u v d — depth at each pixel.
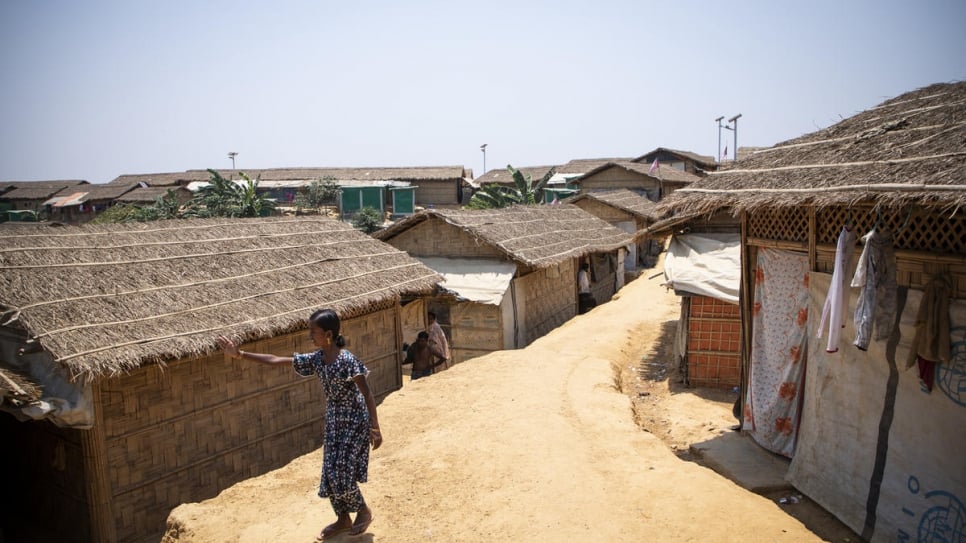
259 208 41.69
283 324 8.88
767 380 7.88
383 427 8.30
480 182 59.09
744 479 7.01
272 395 9.16
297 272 10.46
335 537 5.20
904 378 5.46
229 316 8.50
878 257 5.41
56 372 6.74
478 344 15.86
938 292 5.11
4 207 61.25
